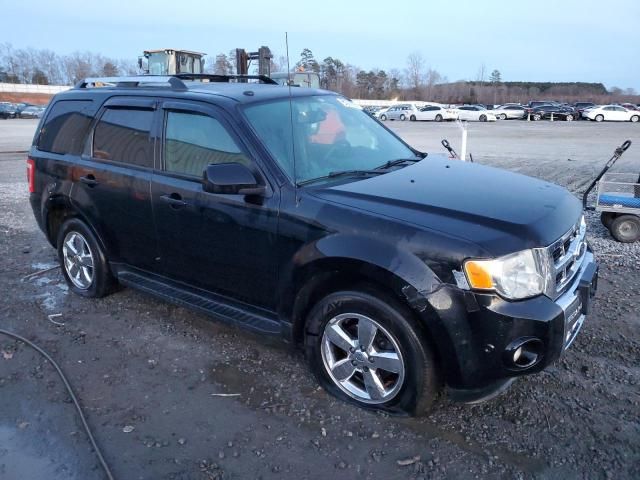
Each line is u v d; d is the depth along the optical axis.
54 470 2.89
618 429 3.11
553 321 2.85
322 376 3.48
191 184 3.90
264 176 3.52
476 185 3.58
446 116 45.59
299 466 2.89
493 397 3.41
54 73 108.12
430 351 3.04
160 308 4.89
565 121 45.28
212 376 3.77
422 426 3.18
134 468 2.89
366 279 3.16
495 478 2.78
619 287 5.18
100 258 4.86
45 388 3.65
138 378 3.76
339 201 3.27
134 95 4.49
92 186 4.63
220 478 2.81
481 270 2.80
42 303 5.05
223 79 5.11
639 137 24.89
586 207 6.96
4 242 7.13
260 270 3.62
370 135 4.44
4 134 27.30
